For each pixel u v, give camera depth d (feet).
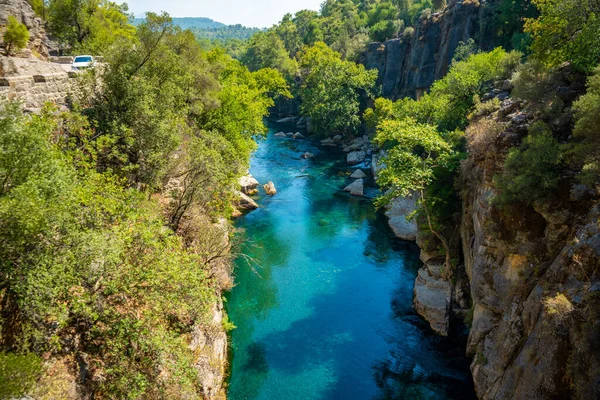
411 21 343.05
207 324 65.26
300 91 284.20
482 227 70.79
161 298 48.57
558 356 44.39
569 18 68.54
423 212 103.86
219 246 84.02
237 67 201.67
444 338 82.58
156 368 48.44
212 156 84.84
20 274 37.22
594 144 52.37
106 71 80.38
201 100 123.65
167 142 76.02
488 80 128.98
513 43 170.81
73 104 66.95
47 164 41.32
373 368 75.77
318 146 239.50
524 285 59.88
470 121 101.86
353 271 109.29
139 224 50.85
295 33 480.23
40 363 37.17
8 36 102.22
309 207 151.12
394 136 97.25
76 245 41.47
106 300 47.62
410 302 95.45
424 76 236.63
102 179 55.16
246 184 157.58
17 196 36.35
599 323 40.60
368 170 192.03
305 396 69.56
